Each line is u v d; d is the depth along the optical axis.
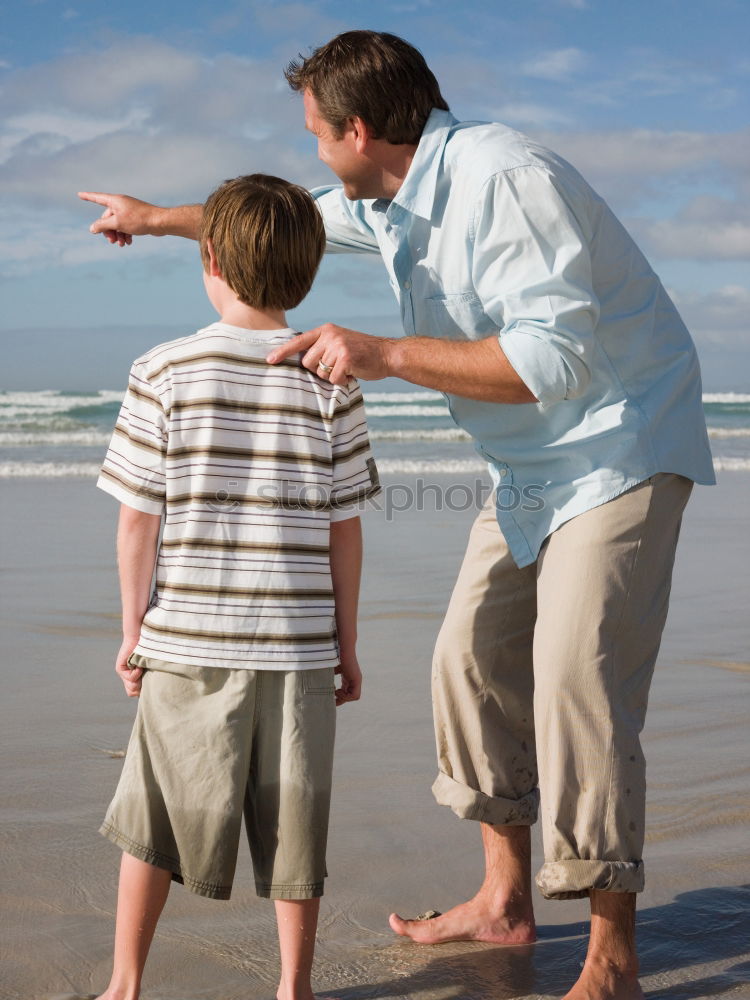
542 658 2.00
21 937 2.08
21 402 25.41
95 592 5.61
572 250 1.92
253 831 1.89
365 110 2.06
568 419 2.07
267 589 1.84
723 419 28.73
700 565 6.84
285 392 1.90
